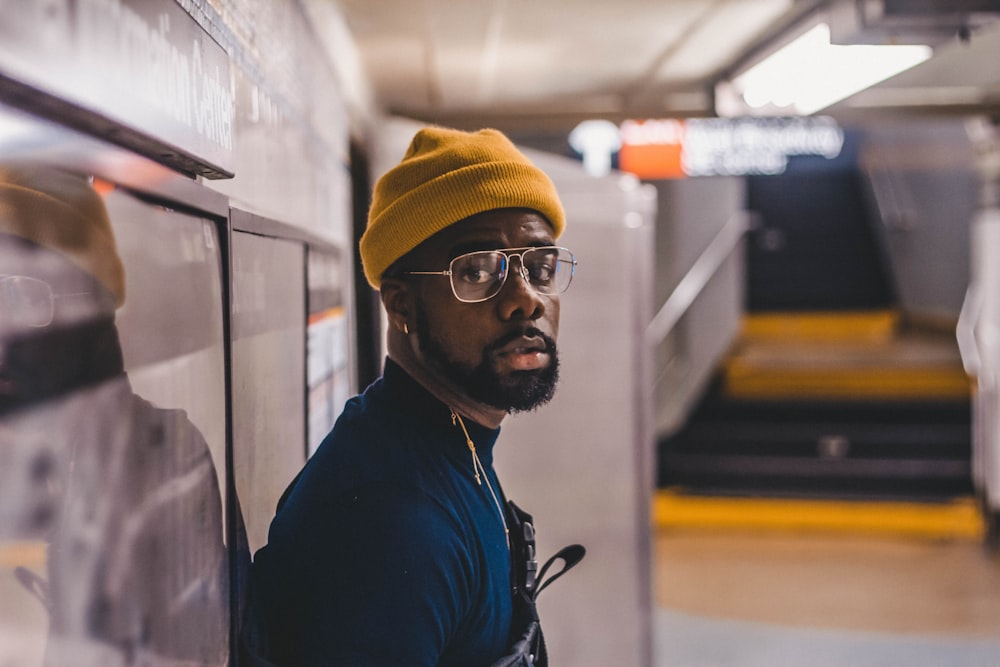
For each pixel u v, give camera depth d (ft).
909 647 13.98
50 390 1.82
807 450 21.86
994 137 19.80
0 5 1.49
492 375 3.42
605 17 10.42
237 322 3.49
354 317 8.72
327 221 6.70
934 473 20.95
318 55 6.57
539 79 13.92
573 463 9.53
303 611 3.17
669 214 24.70
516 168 3.49
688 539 19.75
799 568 17.83
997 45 13.74
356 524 3.14
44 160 1.76
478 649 3.35
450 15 9.89
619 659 9.62
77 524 1.94
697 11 10.25
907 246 27.37
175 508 2.56
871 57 11.21
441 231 3.46
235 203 3.76
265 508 3.97
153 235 2.41
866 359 23.58
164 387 2.50
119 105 1.99
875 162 28.81
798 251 29.35
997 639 14.26
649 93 15.16
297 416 4.82
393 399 3.49
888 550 18.89
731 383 23.31
